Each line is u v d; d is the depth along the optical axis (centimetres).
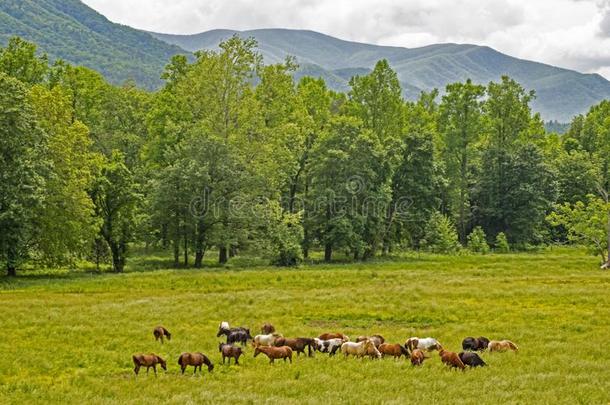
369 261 7319
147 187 6950
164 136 7744
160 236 6800
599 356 2631
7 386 2105
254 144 7038
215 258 7594
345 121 7588
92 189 6078
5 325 3167
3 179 5019
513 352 2670
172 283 5131
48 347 2697
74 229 5566
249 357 2581
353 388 2069
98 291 4756
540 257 7594
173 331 3092
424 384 2112
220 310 3700
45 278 5447
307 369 2372
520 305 3953
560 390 2034
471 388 2067
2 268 5750
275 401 1873
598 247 6900
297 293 4384
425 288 4600
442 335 3052
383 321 3506
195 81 7294
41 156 5466
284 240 6588
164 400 1955
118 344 2766
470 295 4300
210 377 2264
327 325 3366
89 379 2212
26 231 5197
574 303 4047
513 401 1884
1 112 5028
